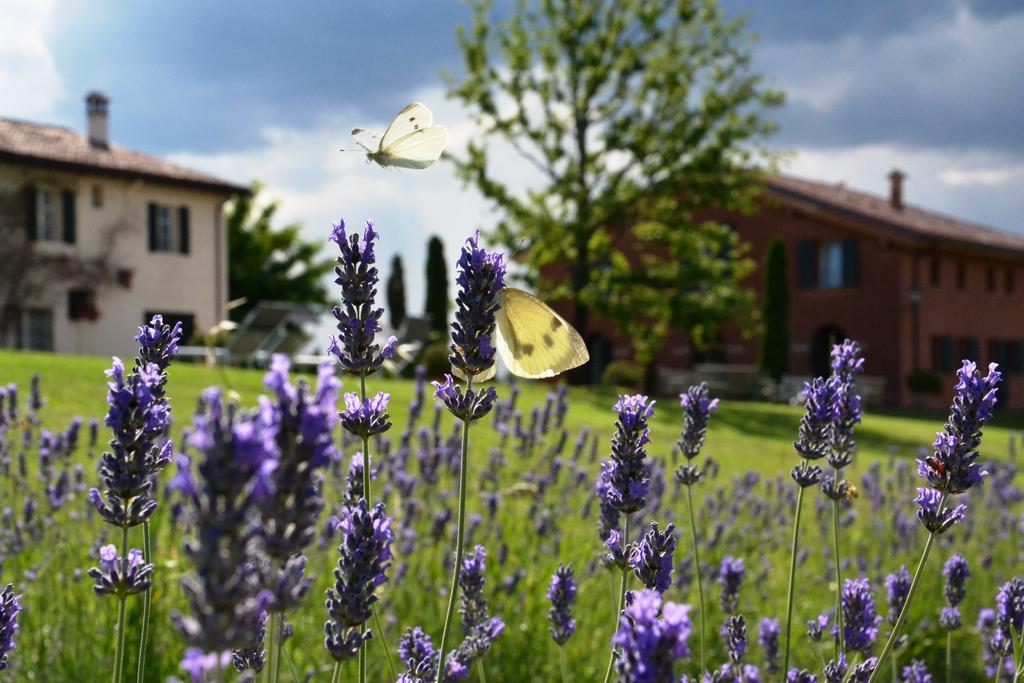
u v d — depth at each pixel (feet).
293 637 13.93
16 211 90.43
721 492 25.20
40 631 13.34
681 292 103.86
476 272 8.28
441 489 22.09
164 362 7.54
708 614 18.51
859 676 8.99
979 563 24.13
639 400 8.46
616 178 101.65
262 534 4.22
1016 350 132.67
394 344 8.20
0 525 16.16
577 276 107.55
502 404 21.34
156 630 13.71
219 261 106.42
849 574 22.93
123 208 98.53
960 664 18.49
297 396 4.28
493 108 100.32
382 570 6.18
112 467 6.49
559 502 21.62
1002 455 55.98
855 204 135.13
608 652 16.55
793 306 123.03
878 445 65.26
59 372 50.80
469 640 10.23
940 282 119.96
